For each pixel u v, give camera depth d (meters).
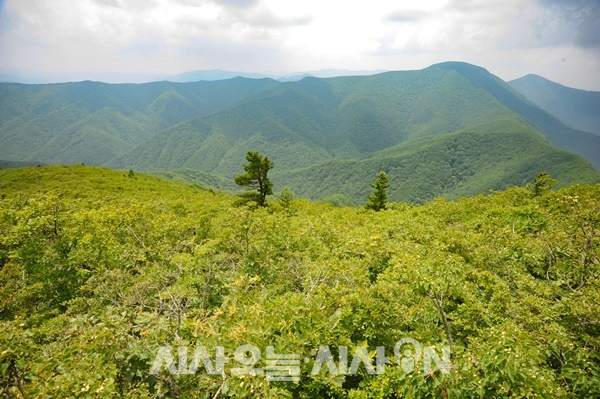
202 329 6.34
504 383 4.48
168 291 8.48
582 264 9.16
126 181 71.94
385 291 7.36
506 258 10.65
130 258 12.87
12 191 48.72
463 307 7.40
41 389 4.56
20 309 10.12
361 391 5.71
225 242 12.62
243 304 7.41
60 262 12.07
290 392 5.20
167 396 5.77
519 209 16.92
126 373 5.78
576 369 5.34
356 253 12.10
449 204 25.41
